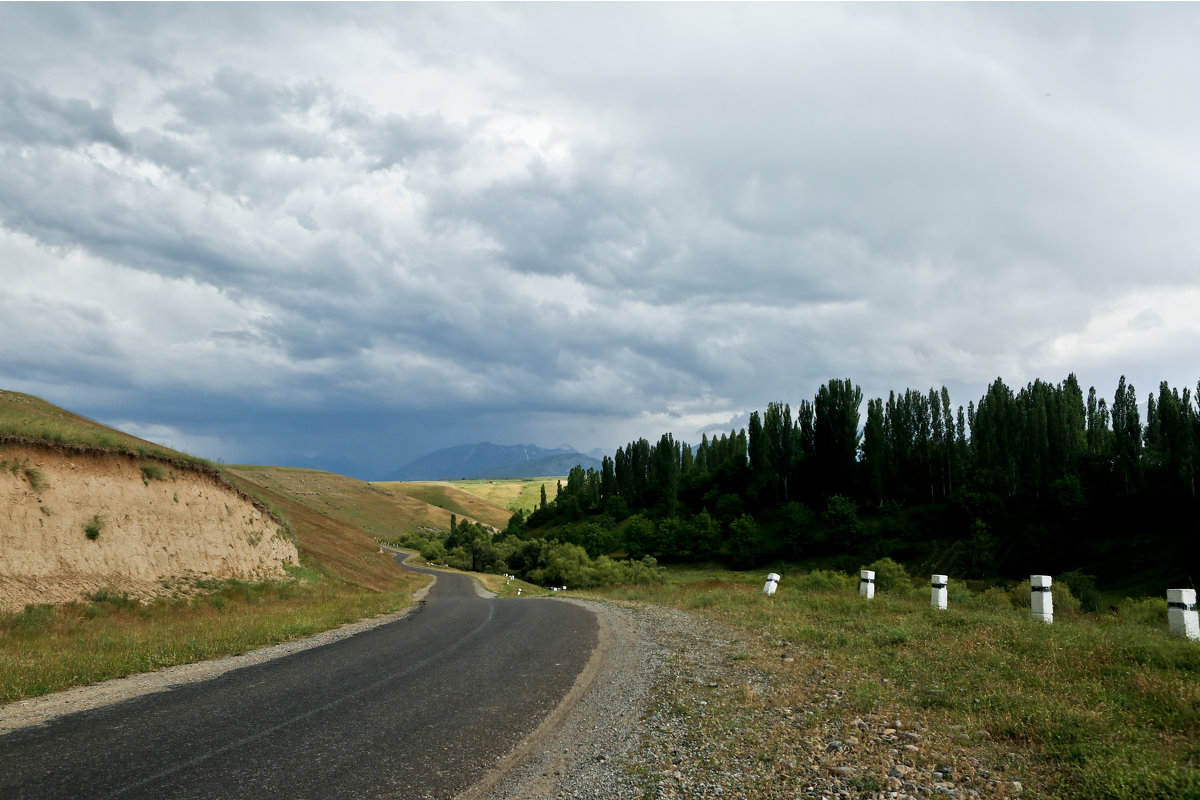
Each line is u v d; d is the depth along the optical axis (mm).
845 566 92938
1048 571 77062
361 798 5469
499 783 5930
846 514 99625
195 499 30234
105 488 25453
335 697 9117
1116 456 90438
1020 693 7957
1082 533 83188
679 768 6336
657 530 119812
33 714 8188
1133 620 15836
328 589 33719
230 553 30641
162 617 21125
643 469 158125
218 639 14469
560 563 97938
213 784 5703
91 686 10062
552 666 11547
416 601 31844
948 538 92875
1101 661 9344
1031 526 82750
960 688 8500
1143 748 6000
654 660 12070
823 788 5688
